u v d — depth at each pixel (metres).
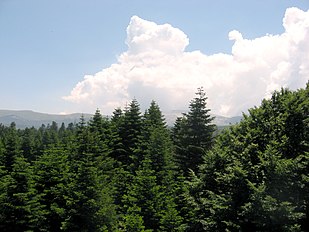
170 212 27.88
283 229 16.27
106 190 31.00
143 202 30.86
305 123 22.02
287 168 18.08
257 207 17.17
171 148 46.66
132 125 50.38
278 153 20.42
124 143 49.47
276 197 17.92
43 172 33.12
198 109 42.59
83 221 28.38
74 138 46.22
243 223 18.50
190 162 39.97
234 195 19.83
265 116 24.41
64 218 29.84
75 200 28.48
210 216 20.23
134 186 32.09
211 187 23.30
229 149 23.88
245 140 22.66
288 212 16.42
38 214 28.95
